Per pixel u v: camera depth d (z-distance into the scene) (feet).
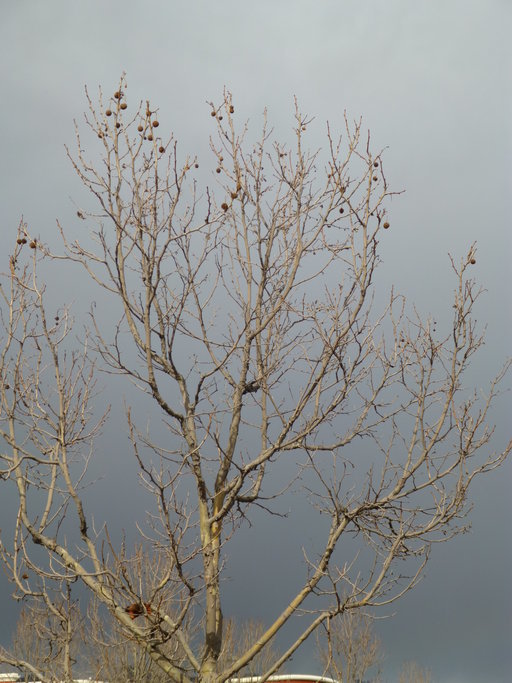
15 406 43.68
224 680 42.29
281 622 42.47
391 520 42.39
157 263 44.21
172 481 39.37
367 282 43.70
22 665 42.80
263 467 46.29
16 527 42.32
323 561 41.96
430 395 42.86
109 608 41.37
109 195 44.60
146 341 44.16
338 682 42.24
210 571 43.70
